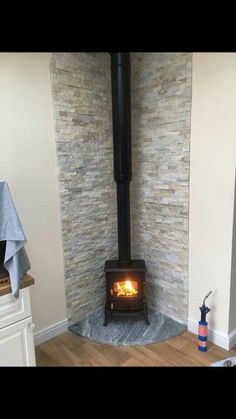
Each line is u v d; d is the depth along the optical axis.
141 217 2.76
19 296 1.61
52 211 2.31
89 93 2.45
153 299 2.77
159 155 2.47
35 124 2.12
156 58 2.35
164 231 2.55
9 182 2.04
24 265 1.64
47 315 2.38
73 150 2.39
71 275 2.53
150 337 2.36
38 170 2.18
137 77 2.54
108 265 2.54
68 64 2.27
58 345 2.31
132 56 2.54
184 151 2.26
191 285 2.40
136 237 2.85
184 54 2.13
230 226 2.05
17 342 1.64
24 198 2.13
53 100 2.21
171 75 2.26
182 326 2.50
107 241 2.79
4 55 1.91
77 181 2.46
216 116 2.02
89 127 2.49
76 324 2.59
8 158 2.01
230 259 2.09
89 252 2.64
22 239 1.54
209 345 2.26
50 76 2.17
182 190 2.33
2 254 1.65
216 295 2.22
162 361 2.08
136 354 2.17
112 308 2.50
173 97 2.27
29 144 2.11
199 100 2.10
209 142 2.09
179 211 2.38
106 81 2.57
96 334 2.42
